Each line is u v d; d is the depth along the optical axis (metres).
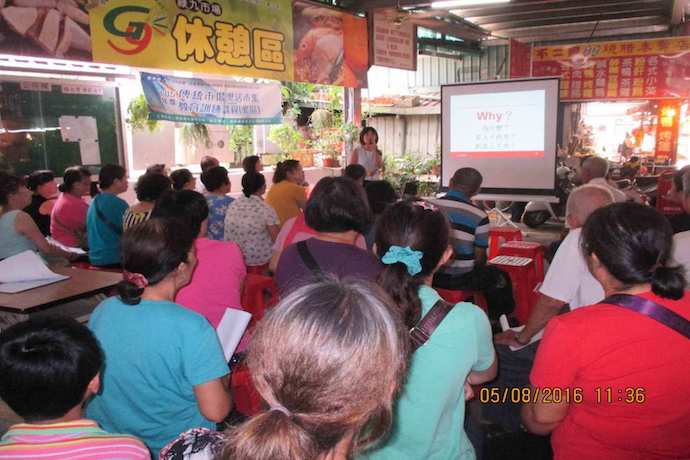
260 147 7.69
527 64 10.56
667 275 1.24
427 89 12.49
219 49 5.45
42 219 4.35
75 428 1.06
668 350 1.23
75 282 2.66
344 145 7.72
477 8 8.41
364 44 7.33
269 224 3.88
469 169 3.58
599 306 1.30
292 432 0.64
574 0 8.10
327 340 0.66
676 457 1.28
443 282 3.41
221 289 2.17
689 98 9.80
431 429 1.29
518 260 4.00
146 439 1.47
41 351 1.03
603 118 13.63
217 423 1.54
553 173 6.13
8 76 4.80
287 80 6.27
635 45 10.00
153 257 1.44
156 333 1.41
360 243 2.64
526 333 2.14
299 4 6.34
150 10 4.82
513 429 2.08
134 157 5.79
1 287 2.54
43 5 4.12
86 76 5.36
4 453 1.01
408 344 0.77
